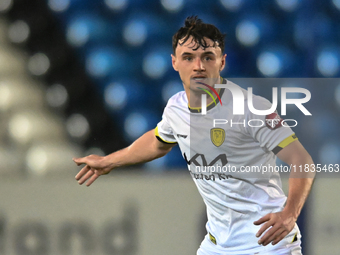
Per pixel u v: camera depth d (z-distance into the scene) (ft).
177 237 37.83
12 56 73.87
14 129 64.23
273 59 71.61
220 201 27.43
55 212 38.60
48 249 38.37
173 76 71.87
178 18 76.74
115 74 73.15
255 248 26.99
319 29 72.59
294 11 74.08
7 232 38.55
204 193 28.25
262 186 26.53
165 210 38.11
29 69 73.61
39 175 58.80
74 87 72.64
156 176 38.63
